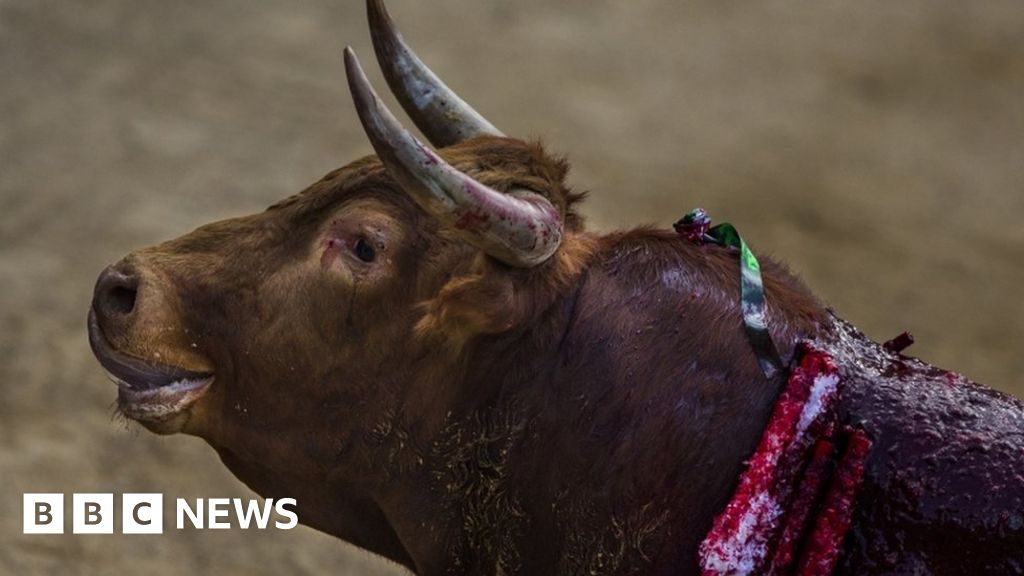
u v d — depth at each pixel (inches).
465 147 413.4
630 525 394.0
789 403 378.3
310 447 430.6
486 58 1556.3
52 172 1131.3
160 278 426.9
